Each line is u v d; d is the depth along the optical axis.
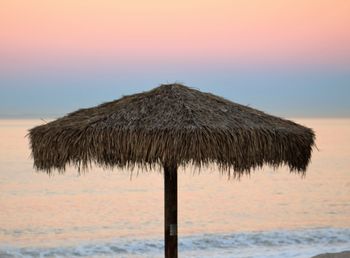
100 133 5.70
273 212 23.92
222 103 6.41
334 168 43.06
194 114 5.86
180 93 6.32
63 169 6.08
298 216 22.84
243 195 29.17
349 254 11.25
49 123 6.36
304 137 6.20
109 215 22.52
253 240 16.52
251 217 22.53
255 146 5.79
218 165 5.79
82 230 19.22
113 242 16.77
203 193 29.75
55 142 5.92
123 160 5.73
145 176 37.47
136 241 16.91
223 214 23.25
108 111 6.12
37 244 16.66
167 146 5.55
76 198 27.27
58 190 29.95
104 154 5.81
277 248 15.33
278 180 35.53
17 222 20.81
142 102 6.15
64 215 22.44
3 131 108.81
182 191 30.47
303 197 28.66
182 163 5.69
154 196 28.31
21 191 29.47
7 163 43.84
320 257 11.15
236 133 5.72
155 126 5.64
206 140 5.57
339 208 25.16
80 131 5.78
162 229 19.39
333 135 93.25
